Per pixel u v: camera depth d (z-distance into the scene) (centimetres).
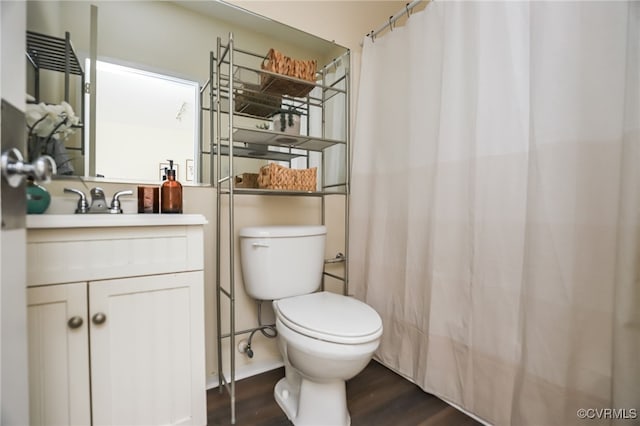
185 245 96
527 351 98
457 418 117
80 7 114
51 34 109
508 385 105
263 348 153
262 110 155
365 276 169
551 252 92
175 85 131
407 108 147
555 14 91
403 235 149
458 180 121
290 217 162
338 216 179
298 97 160
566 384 89
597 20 84
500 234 107
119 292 86
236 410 122
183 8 134
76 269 80
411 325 142
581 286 87
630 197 79
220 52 140
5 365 51
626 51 80
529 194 97
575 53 87
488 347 111
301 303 122
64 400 79
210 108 138
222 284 141
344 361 96
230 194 120
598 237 84
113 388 85
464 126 120
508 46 106
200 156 136
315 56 167
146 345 90
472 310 116
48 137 102
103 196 107
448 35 123
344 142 159
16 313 55
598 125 84
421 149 136
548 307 93
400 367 148
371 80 167
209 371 138
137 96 124
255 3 148
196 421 98
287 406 120
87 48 115
